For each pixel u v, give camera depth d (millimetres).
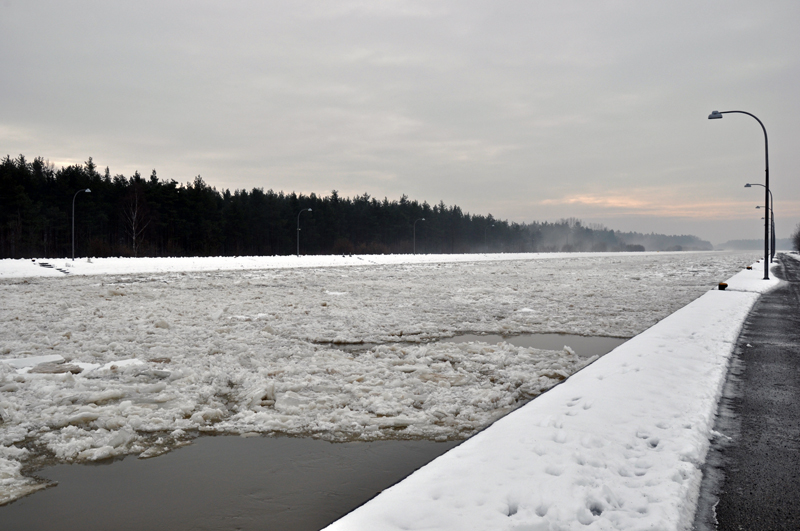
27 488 4844
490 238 171375
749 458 4852
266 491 4773
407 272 42812
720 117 28266
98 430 6277
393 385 8422
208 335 12930
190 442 6051
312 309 18312
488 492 3836
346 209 128125
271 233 109375
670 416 5648
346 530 3324
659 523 3459
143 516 4320
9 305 18531
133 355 10477
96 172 96312
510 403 7512
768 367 8555
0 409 6949
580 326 14906
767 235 30531
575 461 4398
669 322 12836
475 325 15047
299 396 7742
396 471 5227
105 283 28578
